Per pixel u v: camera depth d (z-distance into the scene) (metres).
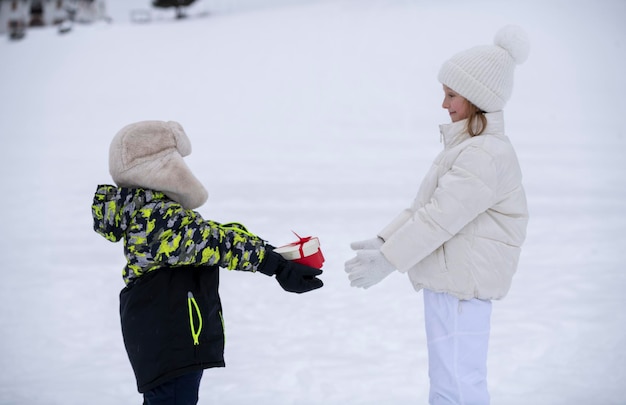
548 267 6.53
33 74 40.69
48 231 9.10
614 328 4.70
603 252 7.08
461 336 2.74
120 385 4.02
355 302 5.64
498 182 2.69
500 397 3.62
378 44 39.78
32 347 4.77
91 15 69.06
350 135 19.22
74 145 19.78
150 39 50.06
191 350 2.52
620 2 44.25
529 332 4.70
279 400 3.74
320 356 4.45
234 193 11.25
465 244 2.71
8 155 17.77
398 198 10.62
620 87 26.12
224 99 29.31
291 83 32.19
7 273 6.92
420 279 2.81
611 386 3.69
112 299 5.98
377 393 3.80
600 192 10.71
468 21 42.62
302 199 10.65
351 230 8.48
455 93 2.85
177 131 2.62
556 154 14.80
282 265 2.67
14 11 69.50
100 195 2.60
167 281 2.54
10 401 3.75
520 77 28.48
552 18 41.41
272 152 16.48
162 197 2.60
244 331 5.02
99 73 39.59
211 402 3.73
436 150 16.06
